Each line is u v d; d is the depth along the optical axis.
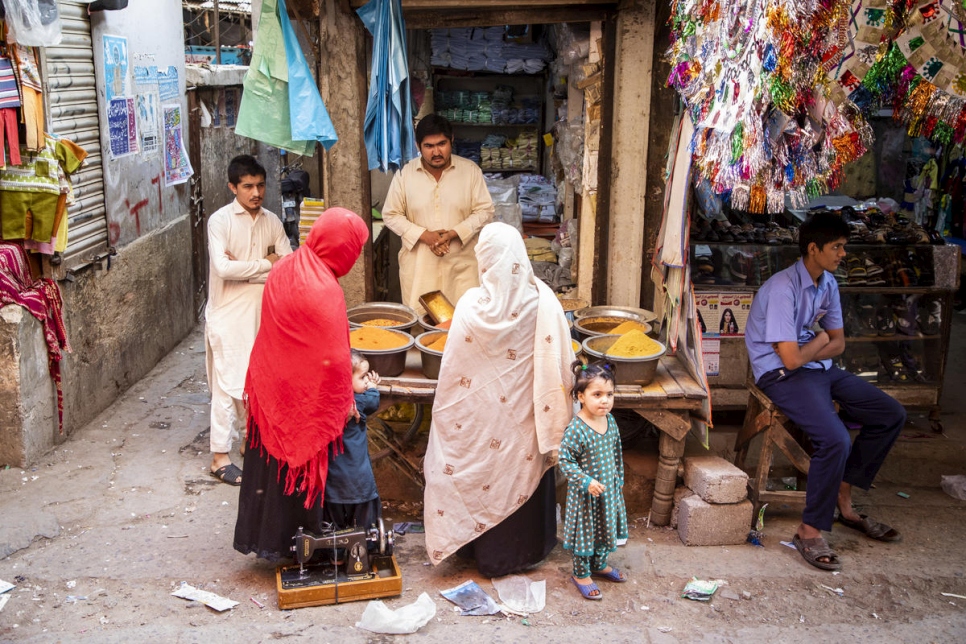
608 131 5.15
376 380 4.02
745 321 5.30
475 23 5.05
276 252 5.03
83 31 5.50
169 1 7.18
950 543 4.45
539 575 4.02
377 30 4.75
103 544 4.16
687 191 4.32
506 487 3.86
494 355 3.78
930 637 3.59
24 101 4.59
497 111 8.55
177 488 4.79
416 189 5.09
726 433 5.38
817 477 4.15
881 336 5.48
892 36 3.74
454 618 3.63
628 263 5.39
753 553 4.28
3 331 4.73
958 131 3.99
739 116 3.51
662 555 4.22
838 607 3.81
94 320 5.73
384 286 6.62
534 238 6.79
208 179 8.85
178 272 7.56
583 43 5.36
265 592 3.79
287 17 4.66
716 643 3.49
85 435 5.46
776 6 3.34
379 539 3.86
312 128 4.70
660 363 4.73
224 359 4.84
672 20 4.63
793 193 3.76
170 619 3.55
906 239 5.46
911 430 5.62
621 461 3.88
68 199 4.98
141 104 6.54
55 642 3.35
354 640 3.44
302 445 3.62
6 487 4.68
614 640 3.49
